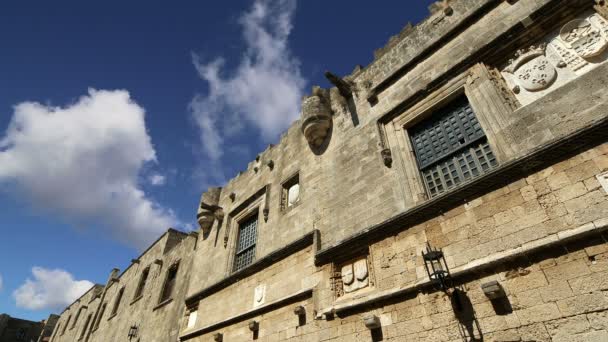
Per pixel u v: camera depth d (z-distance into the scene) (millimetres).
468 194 7441
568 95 7121
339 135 12797
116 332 24719
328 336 8781
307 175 13367
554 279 5781
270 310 11125
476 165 8281
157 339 18031
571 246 5809
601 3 7422
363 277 8773
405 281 7750
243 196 17688
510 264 6348
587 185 5977
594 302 5262
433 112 9945
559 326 5457
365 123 11852
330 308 8961
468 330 6367
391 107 11133
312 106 13758
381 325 7770
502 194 6973
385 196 9703
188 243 21578
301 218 12398
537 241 6121
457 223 7422
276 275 11711
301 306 9844
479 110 8562
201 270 17578
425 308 7164
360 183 10719
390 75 11711
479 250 6832
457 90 9328
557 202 6199
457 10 10945
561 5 7926
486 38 9477
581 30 7547
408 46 12070
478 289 6582
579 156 6254
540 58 7988
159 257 25734
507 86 8375
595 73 6914
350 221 10312
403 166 9727
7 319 61469
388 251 8445
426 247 7695
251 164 18750
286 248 11664
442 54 10492
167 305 19438
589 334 5145
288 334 9969
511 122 7773
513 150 7477
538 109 7449
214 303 14375
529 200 6559
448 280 7012
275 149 17000
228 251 15984
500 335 5973
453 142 9102
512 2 9375
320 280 9844
